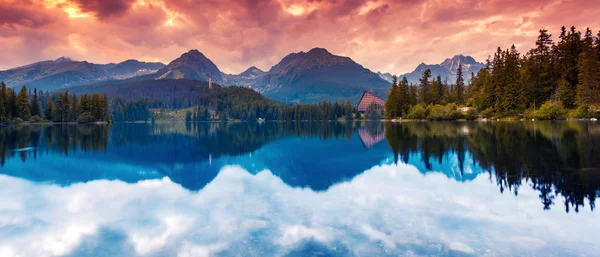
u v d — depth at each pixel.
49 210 12.65
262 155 31.03
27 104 137.88
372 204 12.85
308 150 34.84
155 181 18.31
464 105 116.50
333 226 10.37
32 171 21.97
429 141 38.28
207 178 19.09
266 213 11.86
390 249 8.59
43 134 62.97
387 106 140.25
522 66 102.75
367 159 26.59
